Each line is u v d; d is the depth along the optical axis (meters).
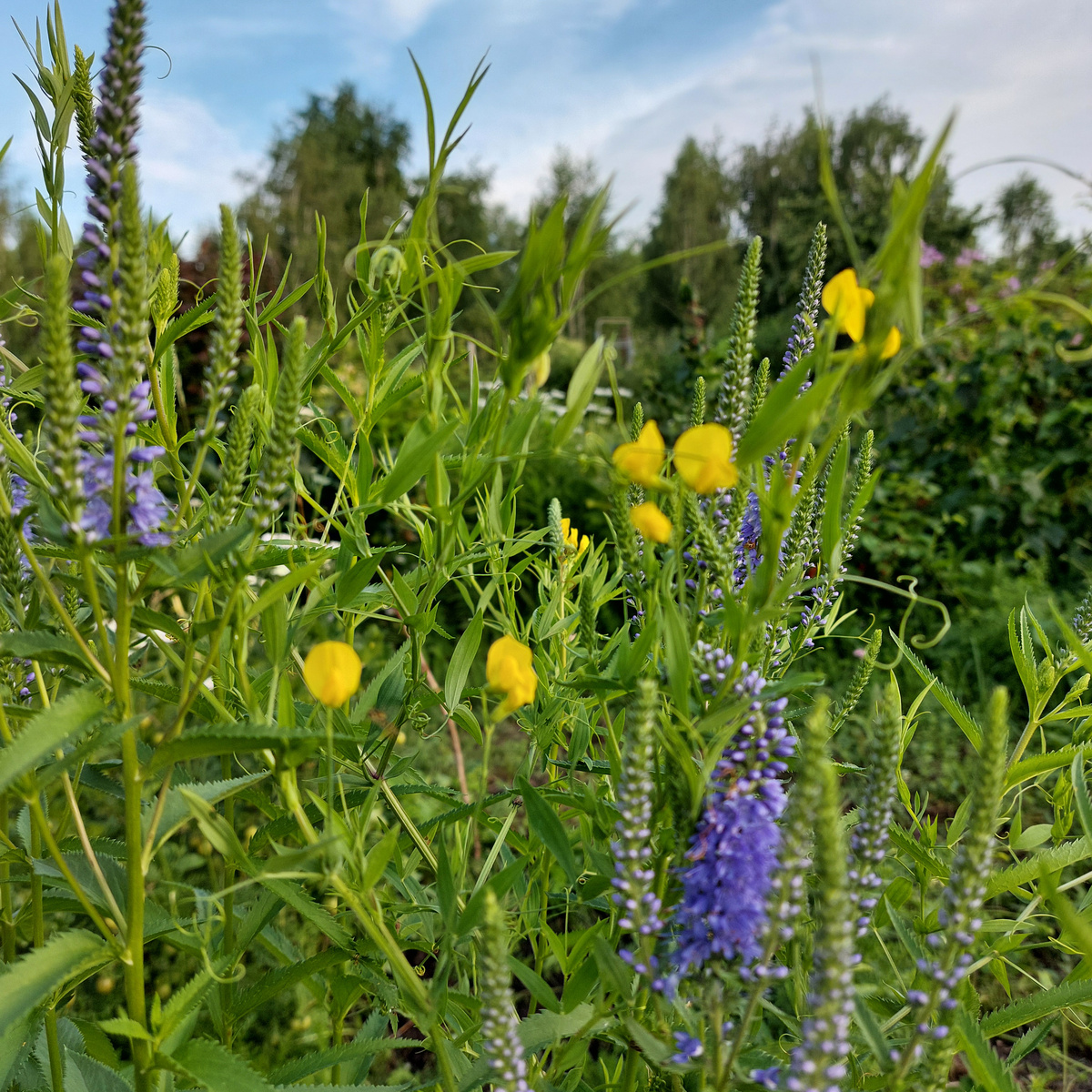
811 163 46.41
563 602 1.56
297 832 1.34
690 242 47.84
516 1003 2.20
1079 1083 1.95
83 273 0.84
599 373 0.92
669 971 0.98
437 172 0.99
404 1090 1.20
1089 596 1.42
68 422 0.81
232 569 0.95
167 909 1.30
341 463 1.43
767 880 0.87
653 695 0.89
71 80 1.09
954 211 23.36
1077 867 1.98
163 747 0.92
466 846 1.47
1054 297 0.74
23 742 0.83
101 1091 1.29
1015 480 5.58
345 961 1.39
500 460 1.01
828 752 1.39
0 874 1.30
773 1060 1.05
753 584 0.92
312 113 48.72
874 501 5.58
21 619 1.12
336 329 1.49
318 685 0.92
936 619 5.01
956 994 0.91
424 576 1.52
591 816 1.31
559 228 0.86
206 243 6.05
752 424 0.83
